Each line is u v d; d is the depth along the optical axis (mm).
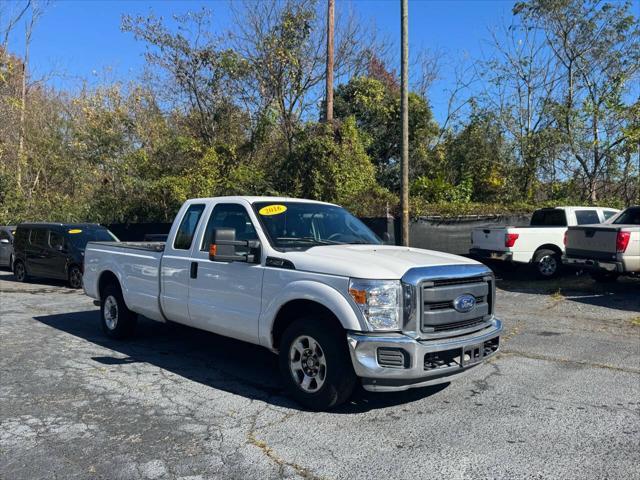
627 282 12969
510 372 6141
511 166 20266
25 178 25609
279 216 5828
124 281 7371
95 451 4109
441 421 4695
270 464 3891
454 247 15141
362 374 4496
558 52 20812
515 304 10398
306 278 4934
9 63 25844
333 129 17750
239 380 5898
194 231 6336
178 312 6395
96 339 7887
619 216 12211
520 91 21078
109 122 21531
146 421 4707
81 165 23062
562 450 4113
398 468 3822
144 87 22203
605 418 4766
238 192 18016
